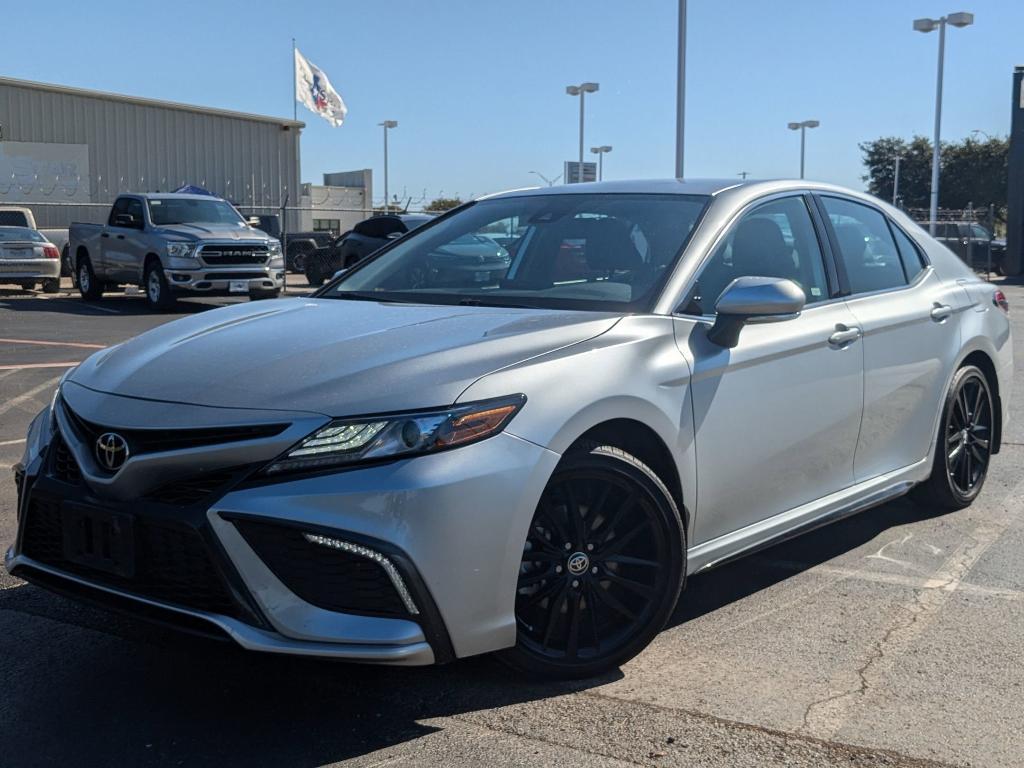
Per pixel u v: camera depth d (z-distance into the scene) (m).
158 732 3.12
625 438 3.48
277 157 41.00
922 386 4.84
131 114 36.72
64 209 35.25
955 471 5.33
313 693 3.36
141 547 3.02
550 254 4.14
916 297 4.90
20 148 34.03
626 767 2.91
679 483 3.57
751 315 3.60
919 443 4.92
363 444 2.90
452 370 3.09
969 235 28.56
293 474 2.89
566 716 3.21
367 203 49.06
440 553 2.92
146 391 3.18
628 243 4.04
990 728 3.15
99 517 3.08
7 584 4.34
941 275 5.21
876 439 4.57
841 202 4.78
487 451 3.00
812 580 4.45
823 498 4.32
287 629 2.88
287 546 2.88
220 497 2.89
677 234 3.99
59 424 3.31
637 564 3.48
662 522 3.47
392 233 21.67
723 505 3.79
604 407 3.28
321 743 3.05
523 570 3.25
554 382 3.19
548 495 3.25
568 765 2.92
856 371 4.35
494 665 3.56
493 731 3.11
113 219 18.72
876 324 4.48
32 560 3.34
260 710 3.25
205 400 3.06
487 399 3.04
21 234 20.31
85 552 3.14
